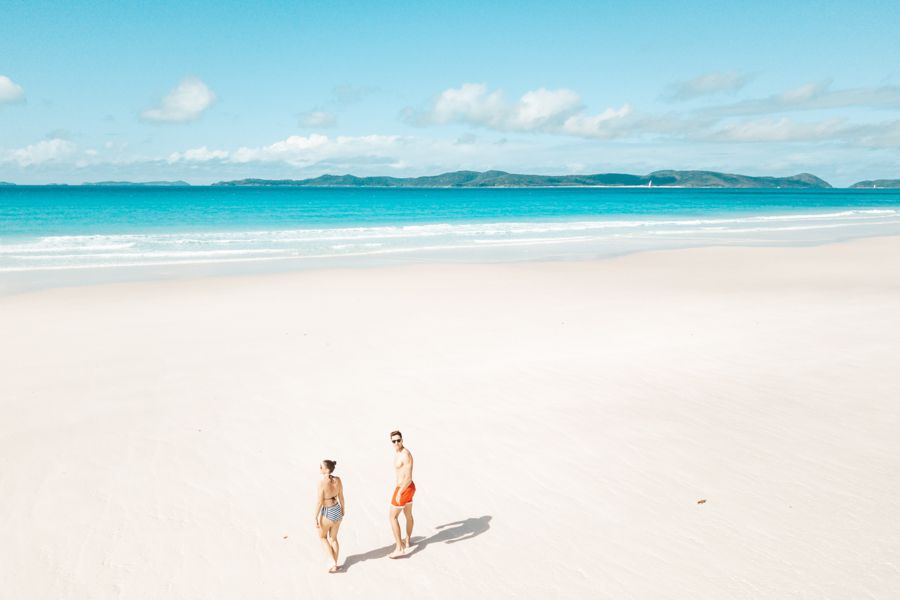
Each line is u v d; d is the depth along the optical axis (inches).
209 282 1034.1
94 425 446.9
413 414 467.5
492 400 494.0
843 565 286.7
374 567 293.4
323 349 640.4
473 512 338.6
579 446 412.8
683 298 905.5
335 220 2513.5
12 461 390.6
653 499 346.9
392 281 1052.5
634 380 537.0
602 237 1843.0
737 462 388.8
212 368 577.0
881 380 531.2
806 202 5191.9
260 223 2295.8
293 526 326.0
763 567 286.2
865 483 360.8
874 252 1494.8
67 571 286.7
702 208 3892.7
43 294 916.0
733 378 540.1
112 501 346.0
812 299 889.5
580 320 764.0
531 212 3307.1
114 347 644.7
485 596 270.5
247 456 401.4
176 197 5083.7
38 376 552.7
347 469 385.7
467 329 722.2
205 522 327.6
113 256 1327.5
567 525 323.6
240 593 274.2
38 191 6781.5
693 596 267.9
